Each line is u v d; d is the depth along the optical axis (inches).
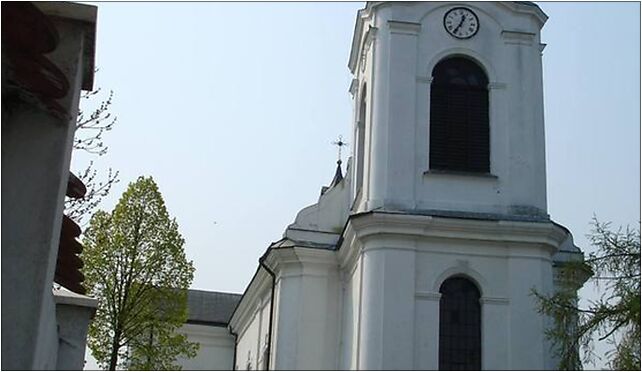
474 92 823.1
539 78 834.2
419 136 799.7
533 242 764.6
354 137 925.2
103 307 1067.3
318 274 914.1
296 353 883.4
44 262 260.4
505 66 828.6
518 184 792.3
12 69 252.1
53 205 264.8
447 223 758.5
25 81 257.1
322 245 919.0
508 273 764.0
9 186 263.4
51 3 274.5
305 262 912.3
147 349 1086.4
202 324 1545.3
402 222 756.0
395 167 784.3
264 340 1048.8
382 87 810.8
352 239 802.2
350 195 925.2
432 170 789.9
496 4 842.2
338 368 879.7
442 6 837.8
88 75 319.6
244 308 1295.5
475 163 803.4
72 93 275.3
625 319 496.4
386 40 824.3
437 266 762.2
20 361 252.8
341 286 907.4
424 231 762.2
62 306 414.9
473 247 768.9
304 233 927.0
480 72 831.1
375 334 737.6
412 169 787.4
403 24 824.9
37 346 257.0
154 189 1135.0
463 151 804.6
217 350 1541.6
